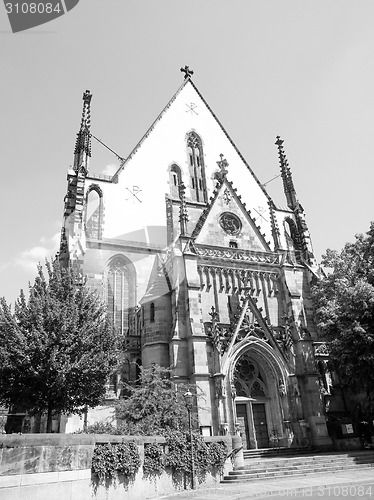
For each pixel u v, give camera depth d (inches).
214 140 2434.8
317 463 1209.4
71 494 660.1
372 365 1392.7
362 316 1409.9
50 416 1075.3
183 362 1480.1
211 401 1427.2
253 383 1609.3
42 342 1067.9
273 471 1129.4
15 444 619.2
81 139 2094.0
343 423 1585.9
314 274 1969.7
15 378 1047.0
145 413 1222.9
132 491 778.2
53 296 1204.5
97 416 1429.6
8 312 1102.4
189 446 975.6
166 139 2293.3
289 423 1518.2
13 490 592.4
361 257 1680.6
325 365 1798.7
